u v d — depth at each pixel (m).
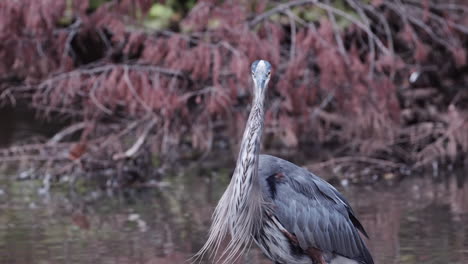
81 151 14.66
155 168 15.36
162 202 12.34
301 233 7.82
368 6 15.38
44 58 15.27
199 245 9.63
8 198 12.74
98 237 10.03
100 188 13.67
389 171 14.86
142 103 14.06
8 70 15.56
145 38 14.67
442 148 15.16
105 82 14.28
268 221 7.81
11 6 14.30
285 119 15.13
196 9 14.47
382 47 14.66
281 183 7.85
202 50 14.08
